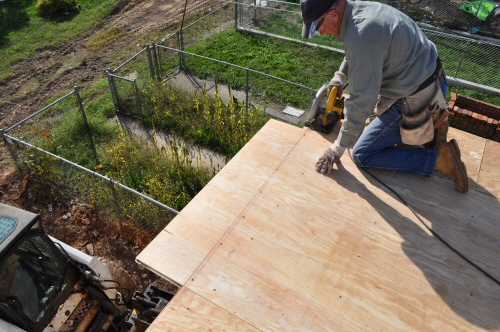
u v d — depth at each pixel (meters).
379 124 3.47
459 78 10.51
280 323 2.59
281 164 3.67
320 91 3.83
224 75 10.94
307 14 2.81
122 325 5.20
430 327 2.57
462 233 3.13
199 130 9.06
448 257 2.97
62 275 4.48
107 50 12.12
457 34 12.47
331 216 3.23
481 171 3.67
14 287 3.96
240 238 3.05
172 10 14.06
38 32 12.91
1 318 4.11
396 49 2.82
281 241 3.05
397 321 2.60
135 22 13.42
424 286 2.79
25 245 3.97
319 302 2.69
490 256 2.98
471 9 13.20
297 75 10.90
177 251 2.96
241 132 8.70
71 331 4.79
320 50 11.77
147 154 8.27
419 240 3.08
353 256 2.96
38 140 8.72
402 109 3.29
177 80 10.88
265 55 11.69
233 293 2.73
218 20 13.02
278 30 12.66
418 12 13.17
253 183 3.49
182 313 2.63
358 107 2.99
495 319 2.62
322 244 3.04
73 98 10.23
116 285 5.23
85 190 7.73
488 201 3.39
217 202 3.32
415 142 3.39
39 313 4.21
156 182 7.43
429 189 3.47
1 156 8.63
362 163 3.60
